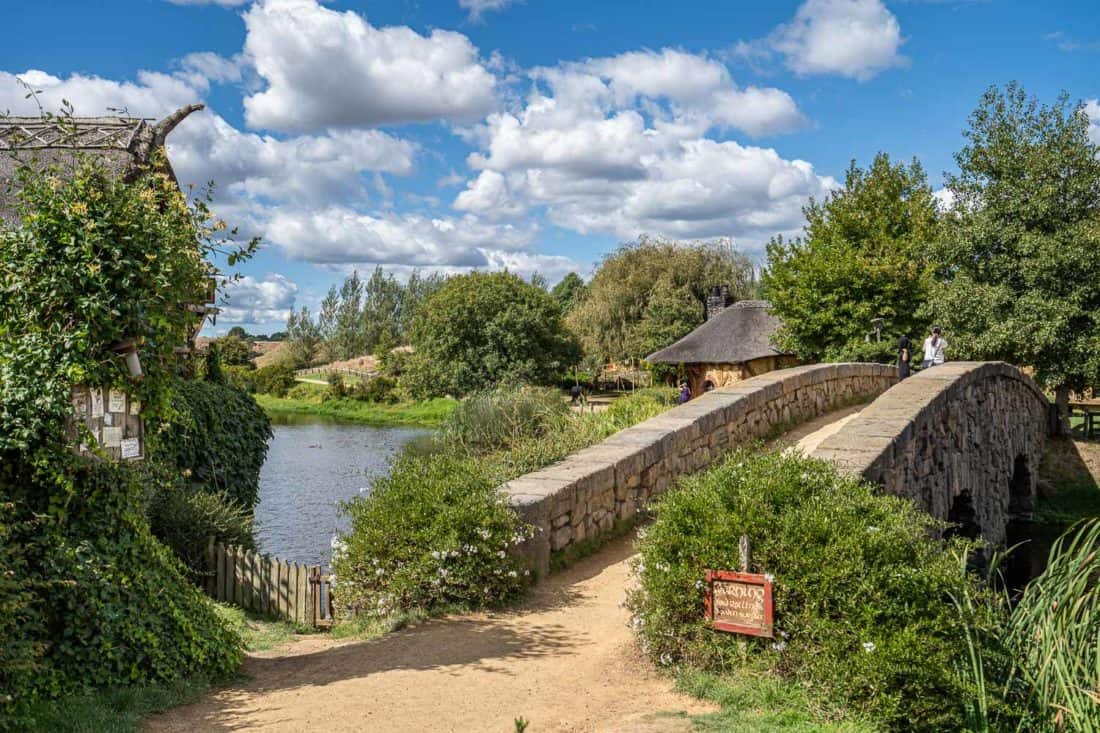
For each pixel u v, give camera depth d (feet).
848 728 14.46
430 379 138.21
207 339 44.62
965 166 71.72
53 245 16.85
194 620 18.42
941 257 72.38
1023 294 66.74
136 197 17.95
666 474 33.47
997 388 49.34
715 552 17.25
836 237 90.07
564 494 26.61
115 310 16.84
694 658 17.46
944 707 14.88
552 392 52.47
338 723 15.03
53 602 15.92
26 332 16.70
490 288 135.54
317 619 24.22
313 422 141.79
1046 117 68.44
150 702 15.74
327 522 60.18
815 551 16.40
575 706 15.80
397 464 27.02
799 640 16.29
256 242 20.03
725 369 111.65
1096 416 87.15
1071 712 16.71
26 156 35.81
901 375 57.62
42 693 15.12
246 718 15.30
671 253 154.10
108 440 17.51
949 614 15.69
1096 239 62.64
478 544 22.77
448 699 16.31
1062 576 20.45
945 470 36.27
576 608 22.80
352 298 278.67
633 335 147.33
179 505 28.43
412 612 22.44
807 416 48.03
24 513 16.52
